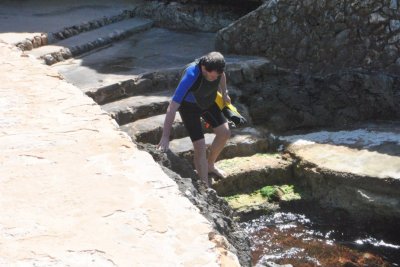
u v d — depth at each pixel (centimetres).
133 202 329
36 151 388
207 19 973
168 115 545
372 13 757
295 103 773
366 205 629
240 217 648
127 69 784
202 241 298
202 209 389
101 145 400
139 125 691
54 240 295
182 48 882
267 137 732
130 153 389
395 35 749
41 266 276
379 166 641
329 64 788
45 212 319
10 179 352
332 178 646
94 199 331
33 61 604
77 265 277
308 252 606
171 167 529
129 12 1008
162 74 767
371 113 759
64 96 496
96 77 752
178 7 986
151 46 891
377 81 757
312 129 756
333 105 765
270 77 806
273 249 609
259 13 825
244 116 753
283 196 668
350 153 676
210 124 605
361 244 623
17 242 293
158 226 307
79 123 438
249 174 673
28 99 486
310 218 663
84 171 363
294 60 809
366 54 768
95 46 873
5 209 321
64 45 845
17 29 873
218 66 529
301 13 798
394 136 705
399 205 612
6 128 425
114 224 308
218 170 651
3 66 577
